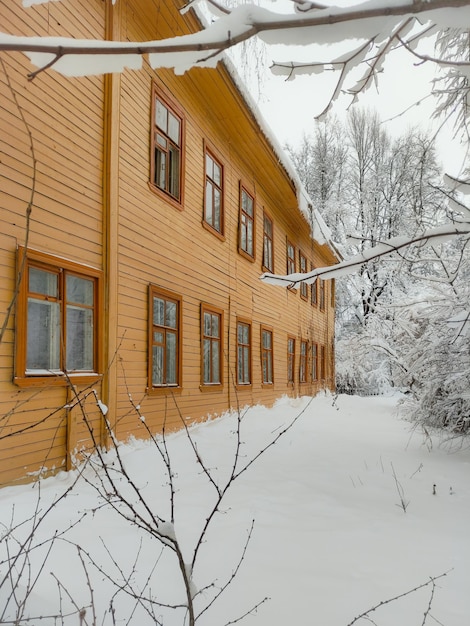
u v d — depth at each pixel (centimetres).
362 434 999
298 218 1781
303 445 832
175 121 895
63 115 575
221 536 370
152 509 434
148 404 747
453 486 549
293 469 630
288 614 253
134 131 729
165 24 797
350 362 2669
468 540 373
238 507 448
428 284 901
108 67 149
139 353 723
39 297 528
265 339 1459
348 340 2509
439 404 895
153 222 784
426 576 304
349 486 546
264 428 1024
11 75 497
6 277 479
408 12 133
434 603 268
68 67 149
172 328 854
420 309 946
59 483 507
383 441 895
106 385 631
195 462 645
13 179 493
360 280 2900
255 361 1341
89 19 633
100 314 628
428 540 372
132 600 259
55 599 250
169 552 332
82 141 610
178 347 867
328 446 826
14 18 508
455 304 820
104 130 657
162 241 815
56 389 544
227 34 139
